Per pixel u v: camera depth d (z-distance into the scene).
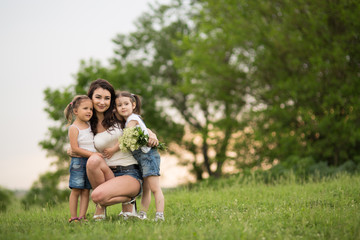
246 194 7.97
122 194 5.07
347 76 14.13
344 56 13.55
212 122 19.97
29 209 7.74
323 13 14.00
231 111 19.56
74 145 5.23
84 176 5.29
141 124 5.28
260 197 7.59
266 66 16.22
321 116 15.01
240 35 16.62
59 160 21.25
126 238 4.03
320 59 13.62
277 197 7.46
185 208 6.75
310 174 11.78
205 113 24.92
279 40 14.83
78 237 4.10
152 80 26.36
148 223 4.90
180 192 9.52
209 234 4.24
